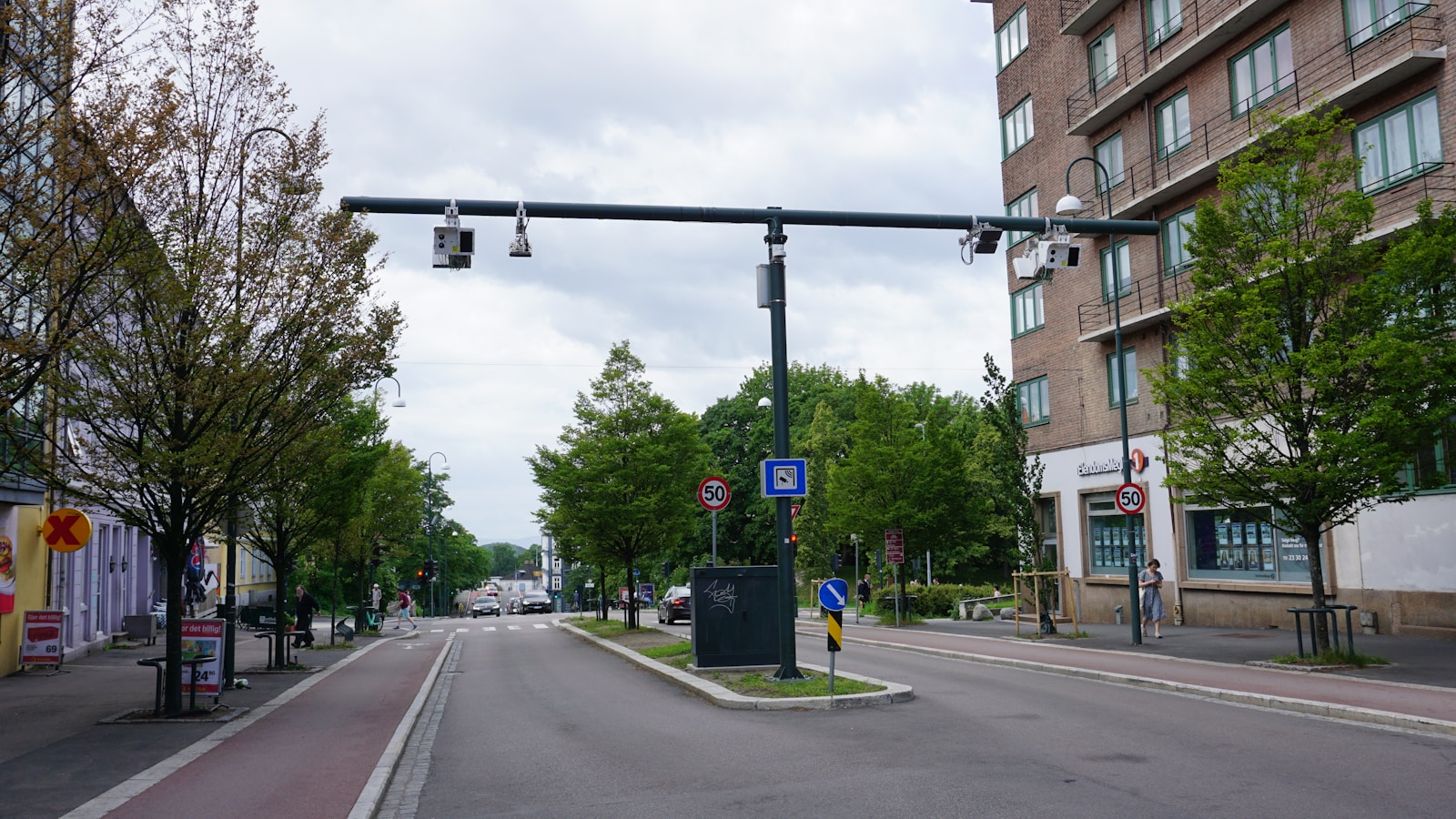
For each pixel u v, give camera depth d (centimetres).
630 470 3081
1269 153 1820
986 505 3841
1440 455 2120
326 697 1650
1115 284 2425
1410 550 2195
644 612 5569
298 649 2878
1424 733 1053
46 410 1306
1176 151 2923
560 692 1708
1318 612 1678
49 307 1213
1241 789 802
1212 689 1398
